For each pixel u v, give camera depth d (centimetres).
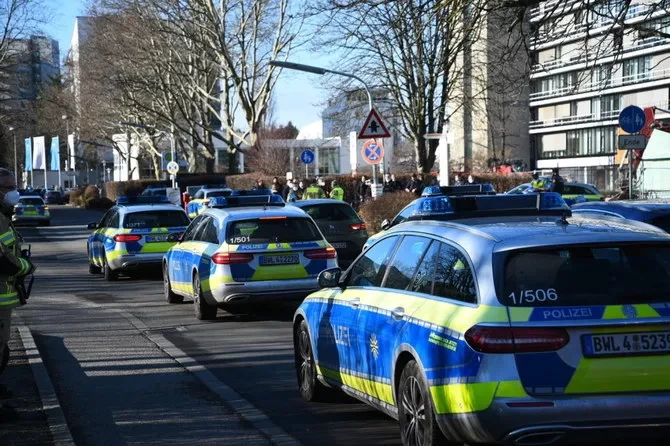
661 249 529
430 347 533
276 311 1409
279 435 678
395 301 604
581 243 519
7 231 671
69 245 3381
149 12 4566
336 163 8425
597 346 488
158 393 840
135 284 1917
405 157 6950
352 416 735
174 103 5425
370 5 1388
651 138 3703
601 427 484
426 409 536
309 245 1264
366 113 3559
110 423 731
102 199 7044
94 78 4856
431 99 3372
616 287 504
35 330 1252
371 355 625
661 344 491
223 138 5241
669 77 5256
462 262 545
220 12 4625
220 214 1323
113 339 1162
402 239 646
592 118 6178
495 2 1333
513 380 484
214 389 844
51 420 706
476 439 498
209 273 1266
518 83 1628
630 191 1762
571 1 1370
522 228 556
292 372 924
